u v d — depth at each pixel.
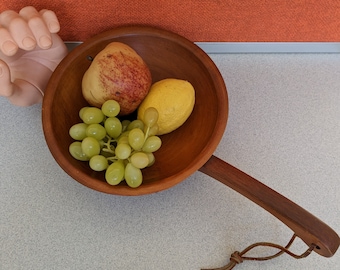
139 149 0.52
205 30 0.64
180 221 0.58
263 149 0.62
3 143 0.62
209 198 0.59
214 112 0.56
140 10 0.59
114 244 0.56
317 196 0.60
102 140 0.55
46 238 0.56
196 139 0.57
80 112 0.56
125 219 0.58
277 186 0.60
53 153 0.52
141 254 0.56
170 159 0.57
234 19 0.62
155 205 0.58
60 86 0.56
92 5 0.58
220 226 0.58
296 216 0.48
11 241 0.56
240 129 0.64
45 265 0.55
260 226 0.58
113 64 0.53
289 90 0.67
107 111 0.53
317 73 0.69
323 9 0.61
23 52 0.57
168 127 0.56
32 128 0.63
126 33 0.58
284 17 0.62
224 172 0.52
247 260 0.56
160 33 0.58
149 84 0.56
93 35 0.63
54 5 0.58
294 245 0.57
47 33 0.53
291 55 0.70
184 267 0.55
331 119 0.65
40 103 0.65
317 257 0.56
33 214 0.57
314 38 0.67
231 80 0.67
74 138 0.54
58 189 0.59
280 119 0.65
